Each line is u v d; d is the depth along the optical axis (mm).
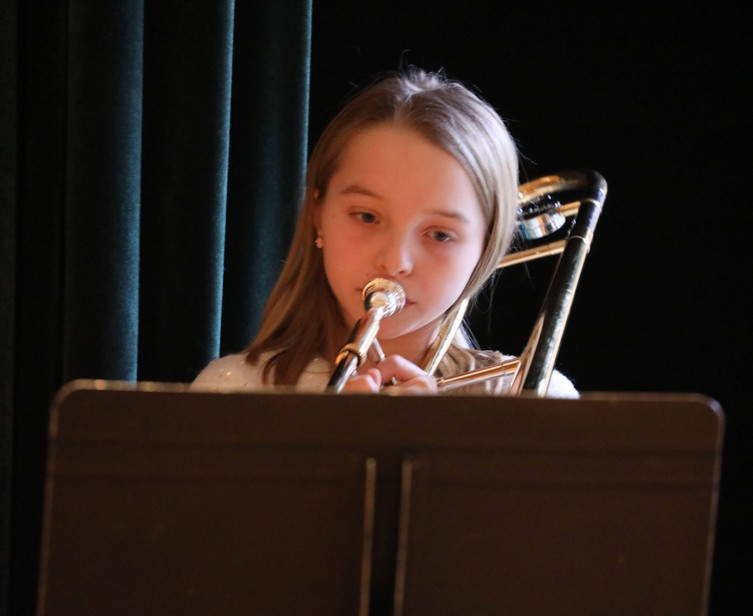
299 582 3361
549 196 5703
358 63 8070
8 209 6145
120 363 6488
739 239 7914
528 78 8188
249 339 7324
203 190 6754
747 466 7977
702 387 8094
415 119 5141
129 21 6359
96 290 6375
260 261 7301
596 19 8094
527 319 8352
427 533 3369
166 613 3346
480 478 3355
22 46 6293
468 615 3434
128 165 6453
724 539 8039
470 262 5289
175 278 6801
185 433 3271
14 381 6340
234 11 7148
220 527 3322
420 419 3312
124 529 3297
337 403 3295
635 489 3400
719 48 7855
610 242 8219
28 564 6555
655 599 3453
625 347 8266
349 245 5129
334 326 5809
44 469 6492
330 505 3328
